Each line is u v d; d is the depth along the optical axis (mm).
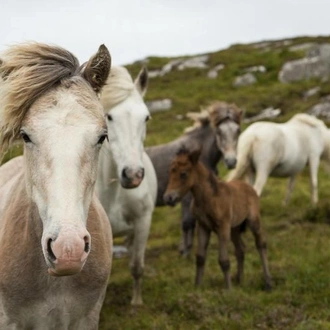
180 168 6812
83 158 2912
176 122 21984
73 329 3566
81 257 2697
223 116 9320
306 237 8719
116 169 6066
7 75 3184
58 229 2711
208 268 7797
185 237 8812
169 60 35156
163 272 7801
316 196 11391
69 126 2930
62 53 3266
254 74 28250
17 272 3328
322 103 20859
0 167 4762
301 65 27078
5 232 3494
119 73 6023
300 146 11008
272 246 8367
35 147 2951
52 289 3361
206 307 6027
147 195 6398
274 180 13852
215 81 28703
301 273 6996
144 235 6477
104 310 6422
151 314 6188
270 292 6656
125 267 8281
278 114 21359
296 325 5609
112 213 6277
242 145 10359
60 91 3053
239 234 7289
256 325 5672
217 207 6781
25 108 3031
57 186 2816
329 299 6207
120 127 5836
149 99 25828
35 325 3457
